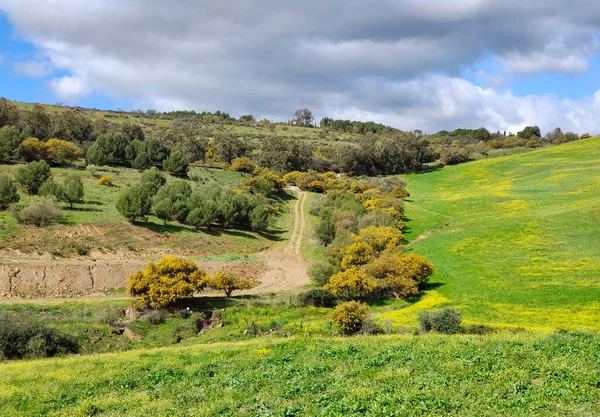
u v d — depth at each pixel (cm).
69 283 4581
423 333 2808
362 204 8688
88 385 1712
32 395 1638
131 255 5684
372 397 1307
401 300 4256
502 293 4038
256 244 7181
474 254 5422
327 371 1644
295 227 8350
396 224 7162
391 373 1517
